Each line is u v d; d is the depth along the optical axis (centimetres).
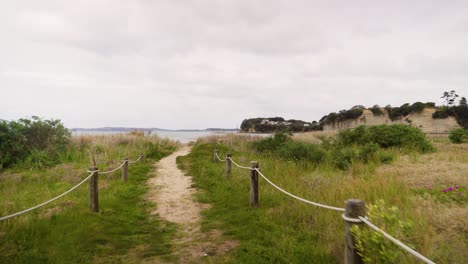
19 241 501
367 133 1669
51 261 455
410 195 639
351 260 337
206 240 564
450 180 754
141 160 1777
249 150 2052
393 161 1145
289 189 816
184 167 1608
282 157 1395
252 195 755
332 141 1938
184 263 467
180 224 686
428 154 1298
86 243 530
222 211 759
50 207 756
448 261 362
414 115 6281
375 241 320
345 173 1020
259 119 10169
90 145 1956
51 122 1731
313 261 433
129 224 673
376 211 392
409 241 380
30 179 1136
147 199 933
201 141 3278
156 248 531
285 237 528
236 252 486
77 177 1169
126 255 503
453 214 491
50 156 1569
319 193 732
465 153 1243
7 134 1456
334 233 498
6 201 802
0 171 1306
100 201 825
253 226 603
